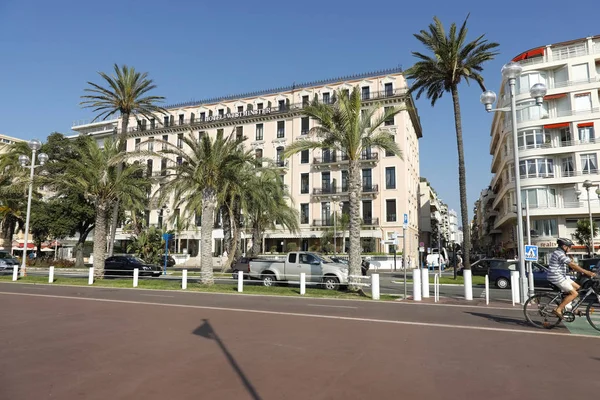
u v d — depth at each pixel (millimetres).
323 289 17766
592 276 8516
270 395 4562
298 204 51469
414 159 57719
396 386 4871
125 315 10422
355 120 16844
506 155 46906
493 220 77062
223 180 20516
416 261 54594
